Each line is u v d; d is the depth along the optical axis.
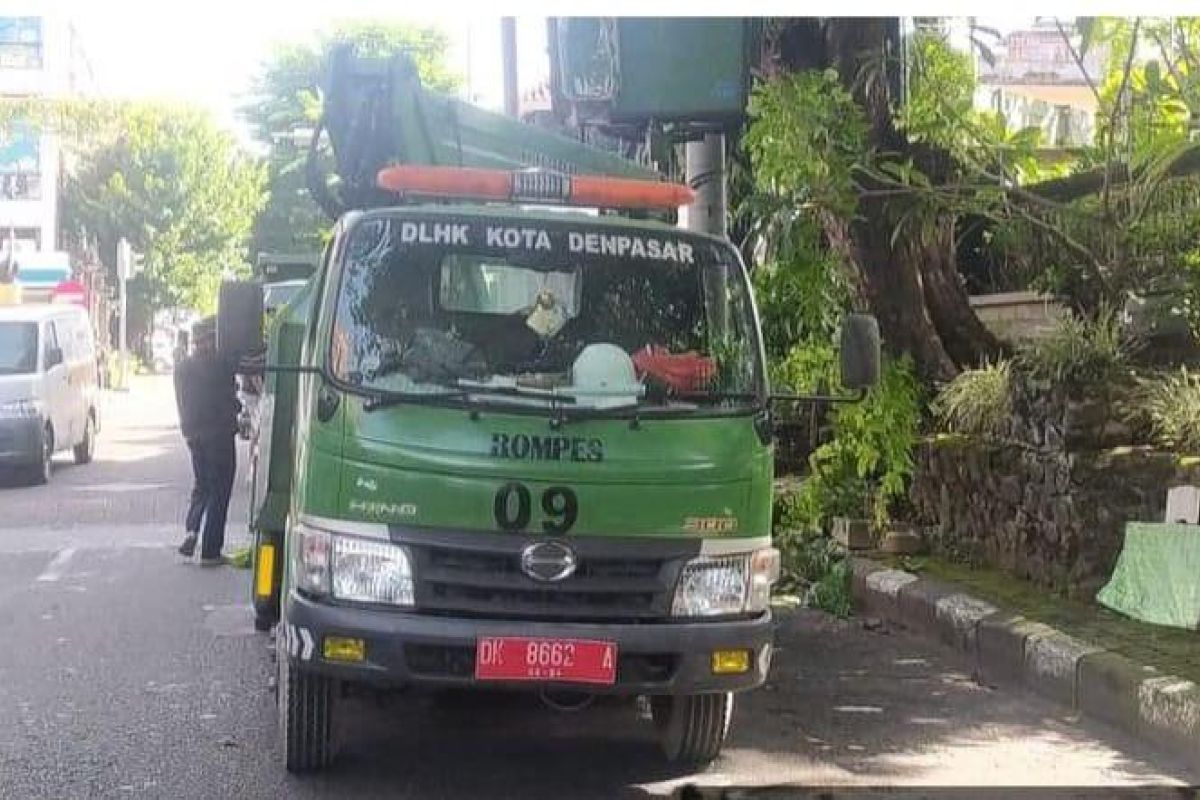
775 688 7.76
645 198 6.24
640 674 5.37
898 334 11.15
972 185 9.50
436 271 5.80
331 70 7.56
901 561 10.33
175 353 13.78
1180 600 8.02
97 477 17.97
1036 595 9.00
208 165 47.16
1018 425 9.75
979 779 6.13
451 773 6.03
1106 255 10.18
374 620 5.21
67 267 36.84
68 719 6.79
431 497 5.27
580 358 5.63
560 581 5.32
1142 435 9.02
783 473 14.21
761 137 9.00
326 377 5.48
